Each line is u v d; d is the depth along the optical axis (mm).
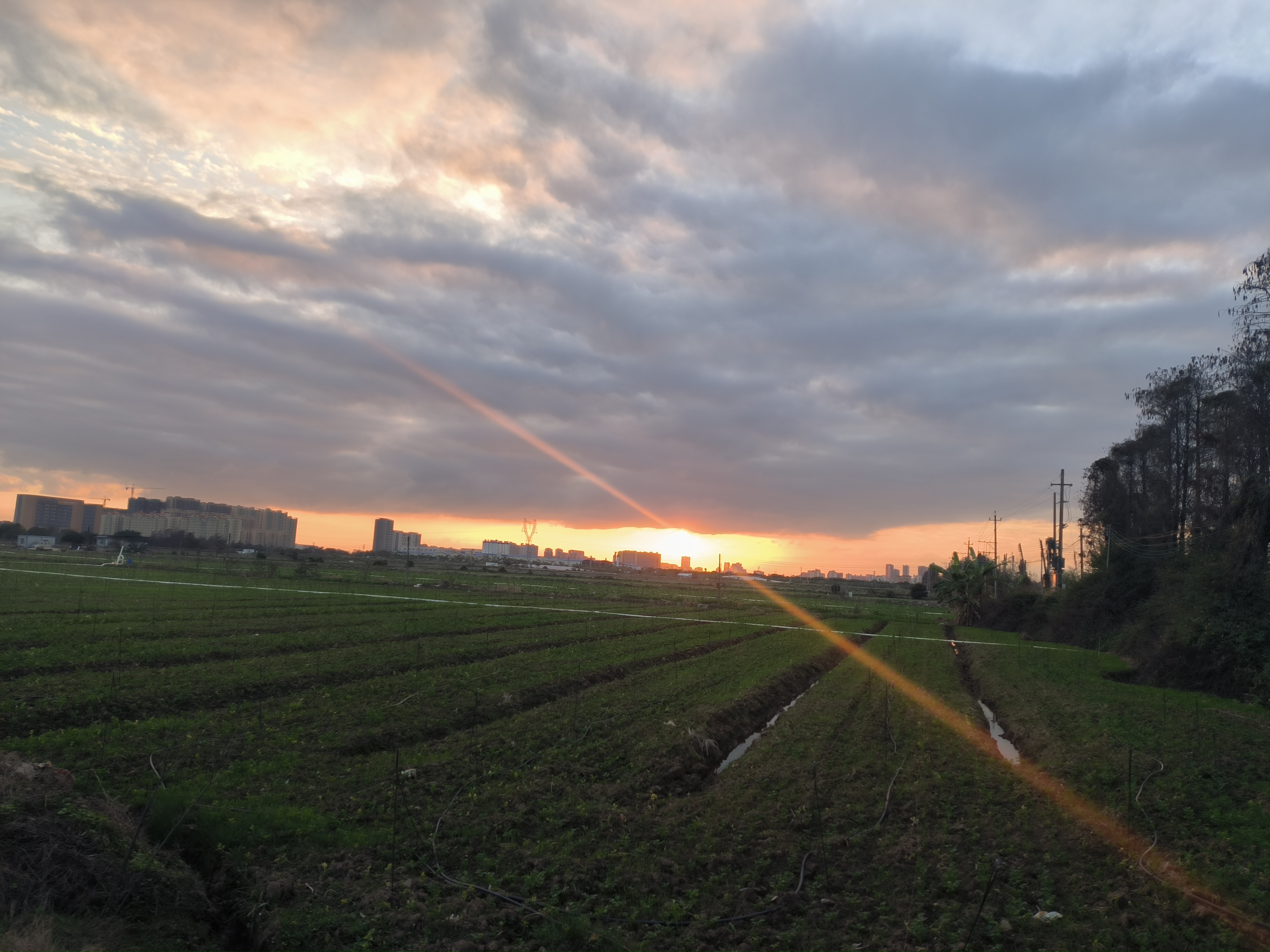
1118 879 12586
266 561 122312
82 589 53500
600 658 36125
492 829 13766
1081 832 14703
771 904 11422
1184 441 61750
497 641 40562
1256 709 31156
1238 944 10320
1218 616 38875
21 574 68062
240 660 29234
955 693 32469
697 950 10023
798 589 181125
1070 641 62250
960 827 14750
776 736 22812
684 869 12555
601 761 18469
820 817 15047
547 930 10203
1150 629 48656
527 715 23109
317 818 13461
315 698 23703
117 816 12117
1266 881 12312
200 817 12828
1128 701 31000
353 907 10734
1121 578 60000
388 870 11867
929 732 23562
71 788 12961
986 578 87125
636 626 55125
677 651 40875
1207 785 18312
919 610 113812
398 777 14242
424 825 13672
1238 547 40438
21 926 8578
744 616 76500
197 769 15852
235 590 64312
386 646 35281
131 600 50500
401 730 20328
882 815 15414
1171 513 62594
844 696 30266
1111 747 21828
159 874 10641
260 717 20312
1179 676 39438
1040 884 12266
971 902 11531
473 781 16328
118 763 15594
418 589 82188
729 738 23188
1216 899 11648
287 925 10117
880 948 10156
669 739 20469
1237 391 49250
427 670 30156
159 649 29984
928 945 10195
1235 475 51469
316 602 57312
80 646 29469
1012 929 10609
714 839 13828
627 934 10406
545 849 13039
